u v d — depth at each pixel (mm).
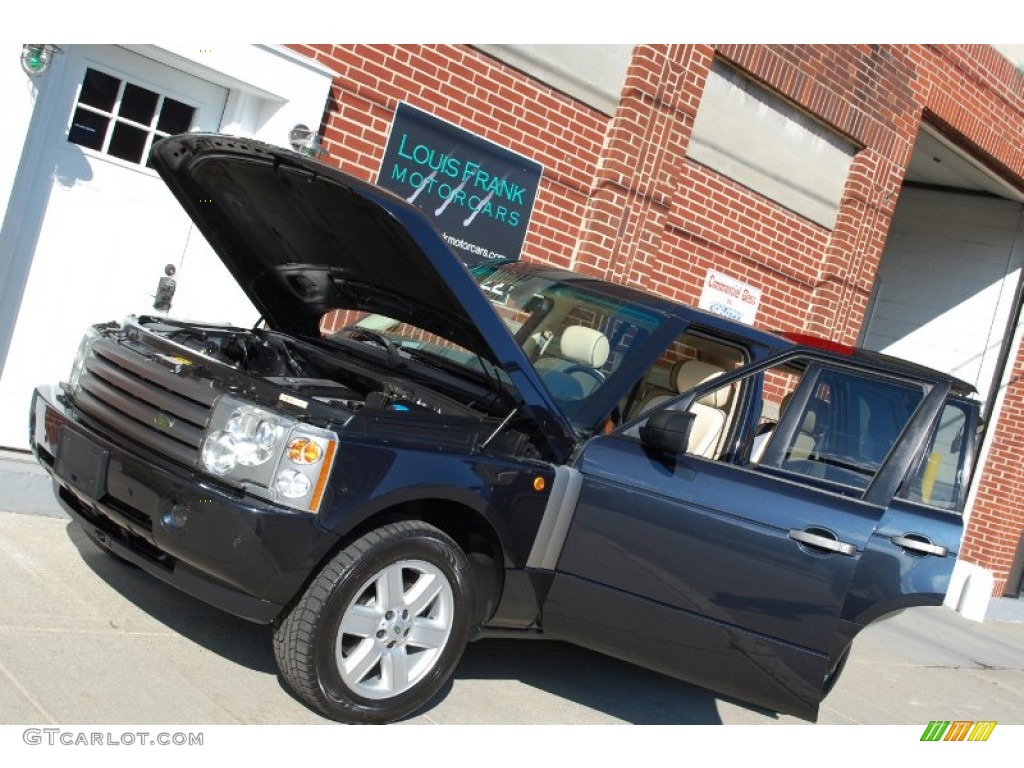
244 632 4484
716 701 5520
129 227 6457
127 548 3961
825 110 9930
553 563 4383
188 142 4379
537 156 8125
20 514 5258
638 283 8891
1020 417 12336
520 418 4324
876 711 6293
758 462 4586
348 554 3740
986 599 10445
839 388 4707
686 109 8805
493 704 4500
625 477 4367
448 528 4285
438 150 7520
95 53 6168
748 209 9758
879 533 4336
